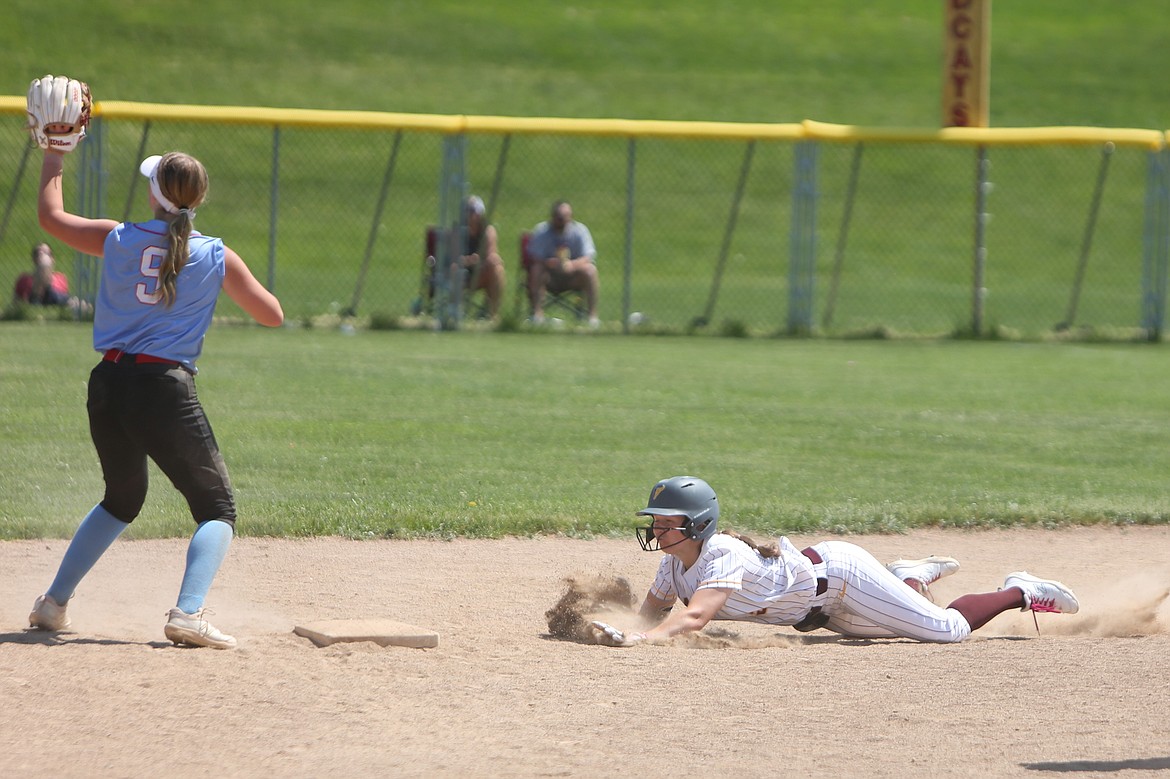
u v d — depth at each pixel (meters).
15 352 51.69
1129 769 14.17
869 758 14.57
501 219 107.38
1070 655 19.41
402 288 89.75
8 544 25.80
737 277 102.00
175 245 17.30
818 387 52.25
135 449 17.94
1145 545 28.72
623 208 112.81
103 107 64.19
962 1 72.56
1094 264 108.31
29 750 14.45
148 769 14.02
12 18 127.69
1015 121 127.81
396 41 136.62
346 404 43.81
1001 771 14.12
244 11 138.62
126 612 20.86
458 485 32.34
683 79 134.00
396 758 14.48
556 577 24.55
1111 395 52.03
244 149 110.81
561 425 41.44
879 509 30.48
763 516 29.23
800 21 150.88
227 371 50.00
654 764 14.36
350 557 25.75
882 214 116.31
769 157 123.94
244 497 30.20
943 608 20.98
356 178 109.50
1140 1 157.25
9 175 98.00
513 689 17.19
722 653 19.33
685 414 44.44
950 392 51.94
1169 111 131.00
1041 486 34.38
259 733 15.20
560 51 138.50
